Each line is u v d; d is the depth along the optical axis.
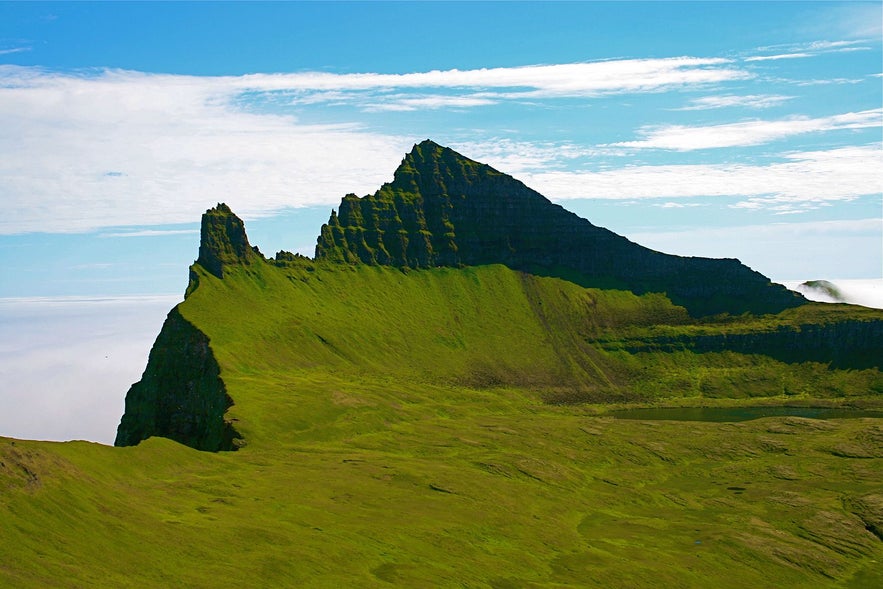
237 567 160.00
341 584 162.38
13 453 166.62
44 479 165.75
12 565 137.25
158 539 163.50
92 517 162.12
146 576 148.62
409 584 168.12
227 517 188.12
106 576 143.88
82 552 149.38
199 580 151.50
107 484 186.38
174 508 188.75
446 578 176.00
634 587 191.00
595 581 191.25
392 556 184.50
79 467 186.12
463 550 196.75
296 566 165.12
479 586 176.50
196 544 166.25
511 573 188.75
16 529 147.75
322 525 196.75
